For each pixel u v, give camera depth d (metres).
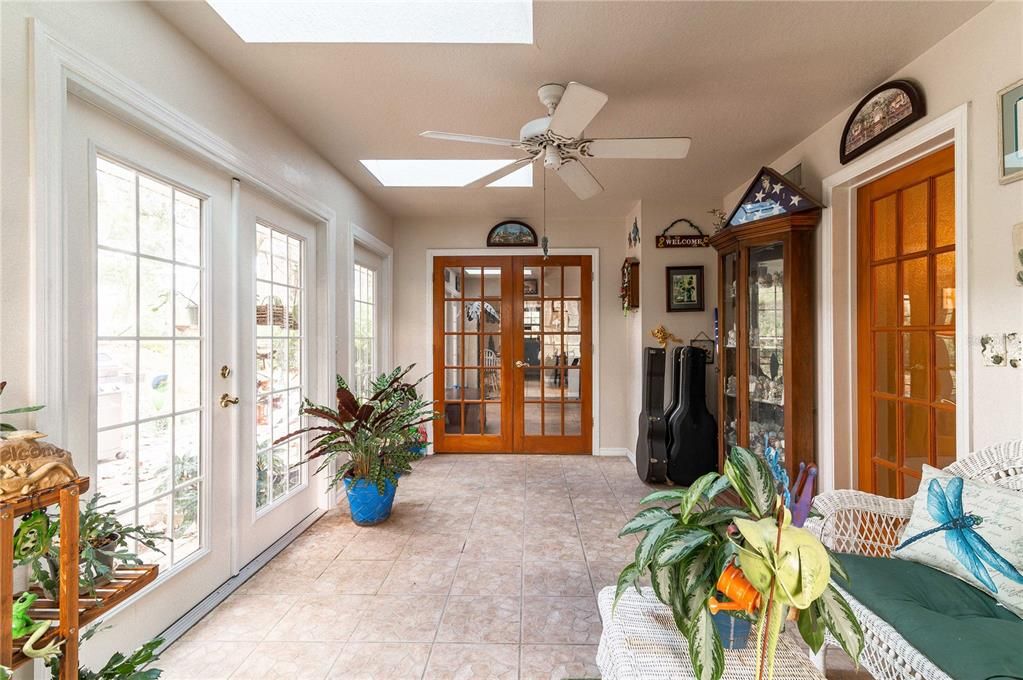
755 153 2.90
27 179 1.22
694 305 3.85
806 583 0.67
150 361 1.73
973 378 1.65
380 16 1.80
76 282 1.42
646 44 1.81
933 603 1.27
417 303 4.61
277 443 2.45
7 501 0.92
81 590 1.15
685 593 0.89
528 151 2.19
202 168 1.96
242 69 2.00
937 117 1.79
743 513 0.90
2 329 1.18
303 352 2.89
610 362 4.55
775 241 2.64
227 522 2.14
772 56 1.89
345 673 1.59
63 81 1.30
